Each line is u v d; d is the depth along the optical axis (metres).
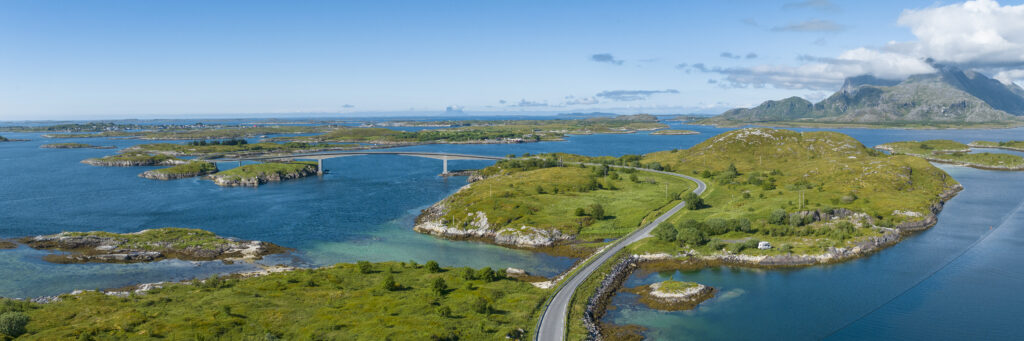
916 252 130.00
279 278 105.81
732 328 86.81
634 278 113.69
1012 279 110.31
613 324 88.81
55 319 79.56
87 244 136.12
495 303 91.38
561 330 80.88
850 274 113.88
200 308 85.75
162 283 105.75
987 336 84.62
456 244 145.25
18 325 73.56
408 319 79.69
